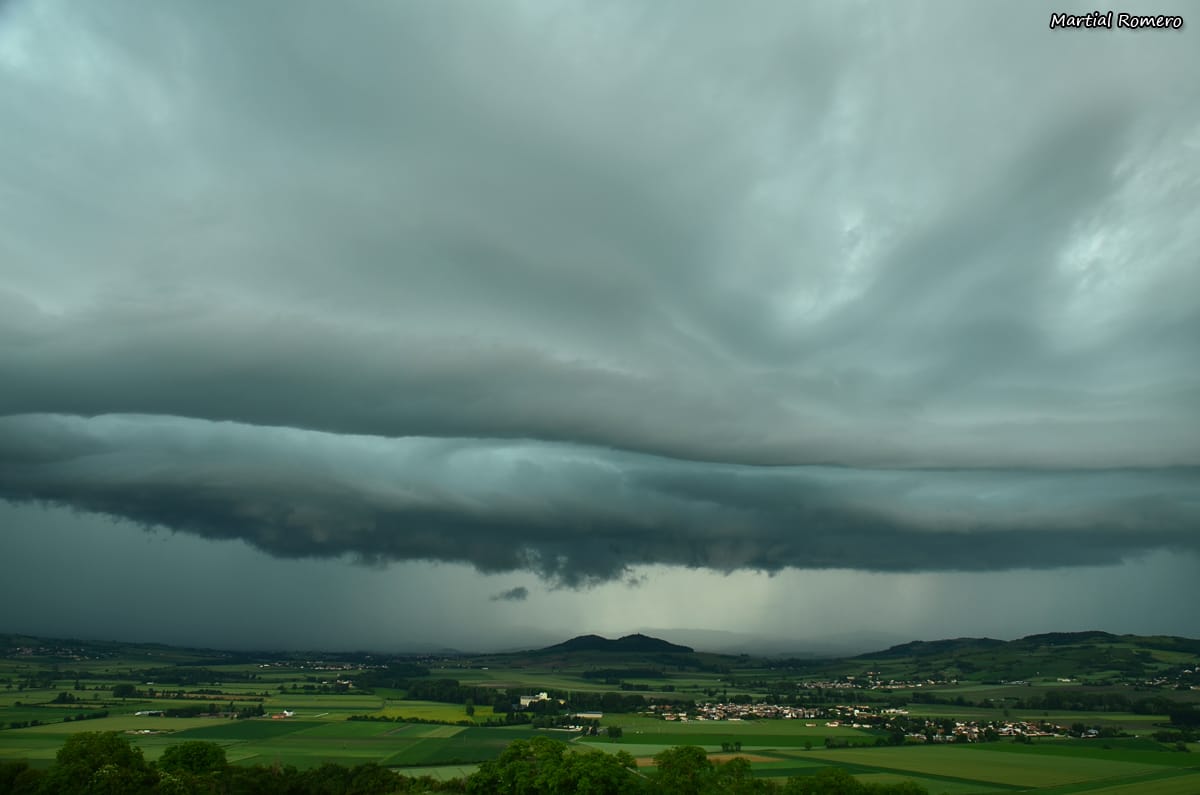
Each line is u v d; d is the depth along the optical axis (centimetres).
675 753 11419
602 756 11538
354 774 15225
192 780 12069
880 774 17912
